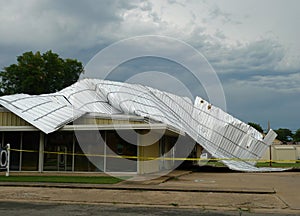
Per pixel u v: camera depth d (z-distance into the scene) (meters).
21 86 47.12
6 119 20.91
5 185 14.17
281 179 19.12
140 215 8.63
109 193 12.34
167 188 13.30
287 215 8.89
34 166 20.70
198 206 10.08
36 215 8.45
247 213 9.12
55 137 20.78
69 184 14.18
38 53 48.22
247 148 30.56
